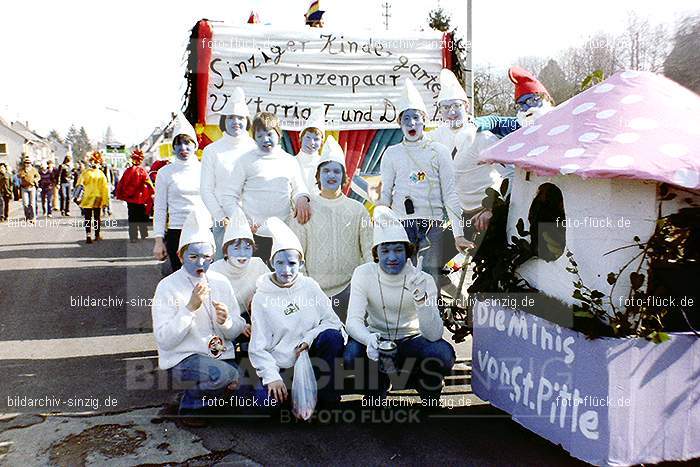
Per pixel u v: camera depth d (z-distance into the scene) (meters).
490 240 3.77
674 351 2.93
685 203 2.95
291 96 5.89
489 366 3.72
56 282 7.96
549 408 3.20
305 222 4.39
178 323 3.60
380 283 3.85
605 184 2.96
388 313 3.89
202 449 3.37
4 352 5.07
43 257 10.11
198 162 5.37
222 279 3.84
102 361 4.84
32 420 3.71
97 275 8.43
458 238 4.43
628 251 2.97
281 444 3.44
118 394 4.12
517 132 3.68
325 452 3.35
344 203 4.47
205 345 3.69
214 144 4.75
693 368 2.97
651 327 2.93
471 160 5.11
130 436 3.51
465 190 5.20
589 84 3.82
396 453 3.34
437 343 3.77
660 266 3.00
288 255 3.67
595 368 2.90
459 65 6.24
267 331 3.72
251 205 4.57
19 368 4.66
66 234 13.59
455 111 5.30
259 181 4.56
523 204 3.58
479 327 3.81
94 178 11.77
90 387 4.26
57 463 3.20
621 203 2.96
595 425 2.92
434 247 4.56
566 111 3.48
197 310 3.68
